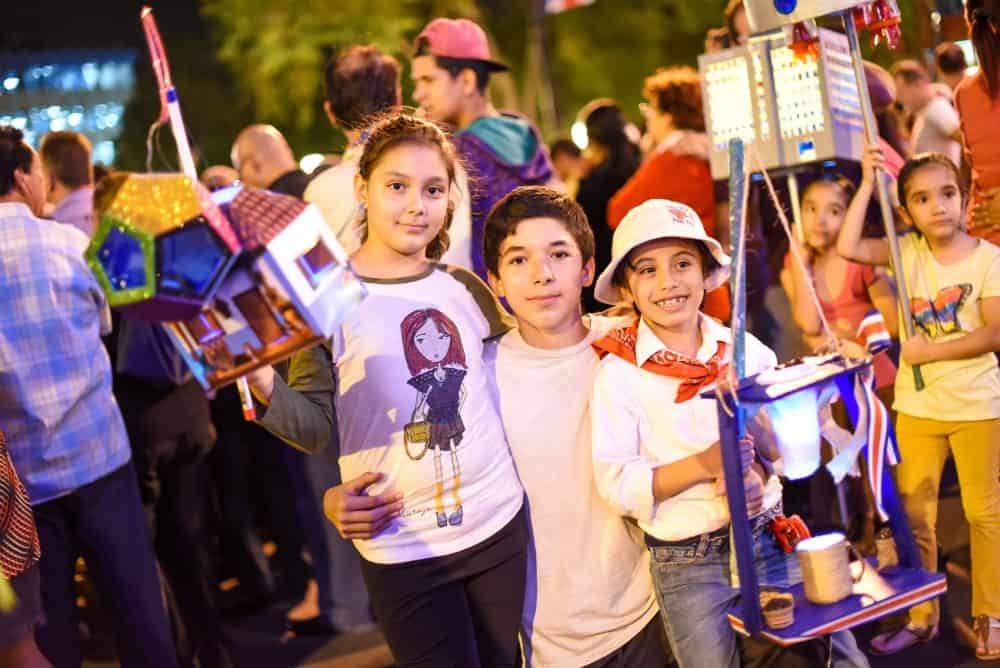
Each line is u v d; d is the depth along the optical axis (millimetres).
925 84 5871
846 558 2416
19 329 3275
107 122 23219
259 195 2168
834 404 4020
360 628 4594
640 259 2688
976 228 4055
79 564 6152
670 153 4773
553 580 2814
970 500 3529
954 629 3799
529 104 17391
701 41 18047
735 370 2354
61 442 3328
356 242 3803
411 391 2689
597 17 17812
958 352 3441
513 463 2814
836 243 4043
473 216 4152
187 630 4129
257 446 4988
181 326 2182
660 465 2668
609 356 2742
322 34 16969
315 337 2156
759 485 2500
